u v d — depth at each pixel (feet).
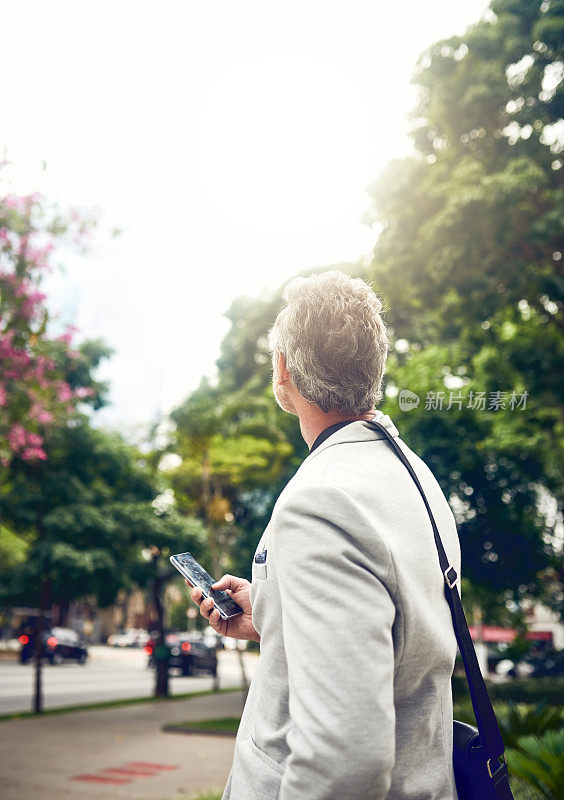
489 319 42.24
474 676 3.91
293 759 3.09
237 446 53.11
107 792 25.34
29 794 24.64
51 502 53.26
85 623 196.54
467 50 41.47
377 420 4.34
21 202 23.04
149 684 85.71
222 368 85.51
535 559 49.78
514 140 40.96
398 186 42.06
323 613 3.20
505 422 46.68
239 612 5.03
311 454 4.09
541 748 12.53
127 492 57.31
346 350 4.21
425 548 3.69
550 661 87.15
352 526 3.40
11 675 86.17
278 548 3.50
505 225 37.68
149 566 58.75
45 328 25.26
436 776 3.63
